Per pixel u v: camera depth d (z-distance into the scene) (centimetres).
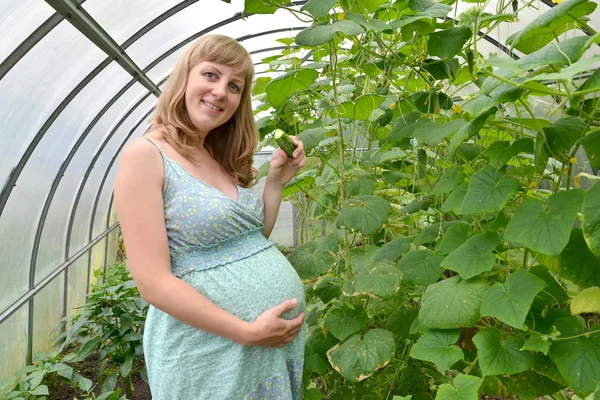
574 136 125
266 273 152
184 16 420
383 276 166
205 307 135
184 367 146
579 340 117
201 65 148
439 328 137
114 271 502
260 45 589
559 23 137
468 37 166
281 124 255
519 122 150
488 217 169
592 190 107
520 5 297
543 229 114
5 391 312
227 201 147
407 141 216
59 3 256
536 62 106
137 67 438
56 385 401
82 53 348
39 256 440
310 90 232
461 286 140
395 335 207
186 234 143
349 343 175
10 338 372
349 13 168
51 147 415
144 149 138
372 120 227
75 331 378
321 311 235
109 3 318
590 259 126
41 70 324
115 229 841
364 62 230
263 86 275
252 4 175
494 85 119
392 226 278
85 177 556
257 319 142
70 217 535
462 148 191
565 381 123
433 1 170
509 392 150
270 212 187
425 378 212
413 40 188
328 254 189
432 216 241
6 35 267
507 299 121
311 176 218
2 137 321
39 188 415
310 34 153
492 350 125
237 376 145
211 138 176
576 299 124
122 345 379
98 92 439
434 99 199
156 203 138
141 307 390
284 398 154
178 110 153
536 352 132
